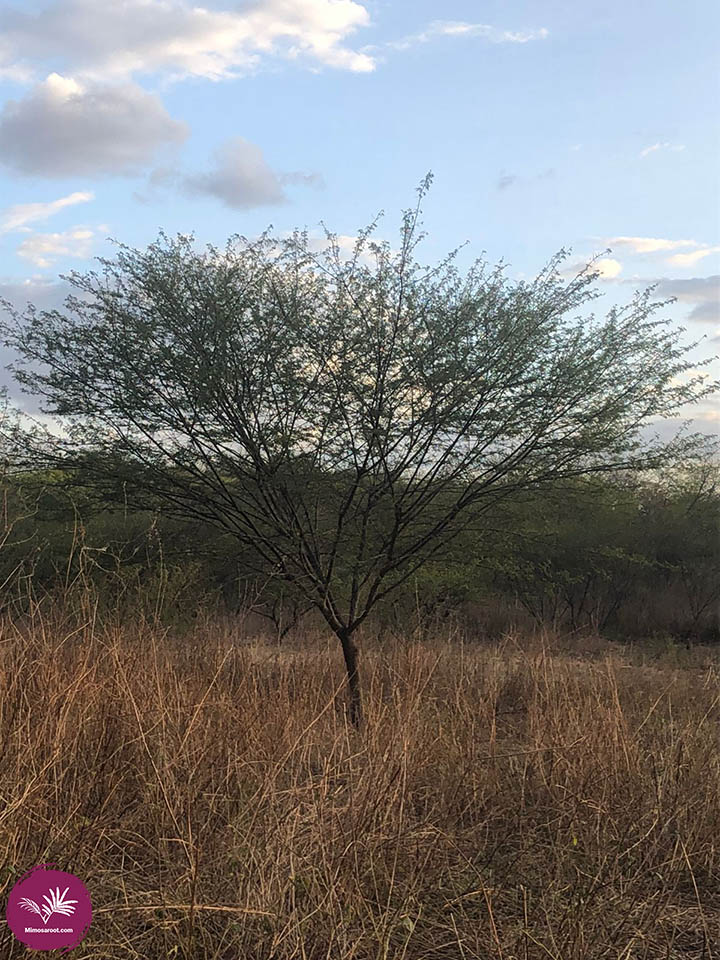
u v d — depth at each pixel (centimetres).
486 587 1374
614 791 447
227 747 442
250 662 618
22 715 416
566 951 317
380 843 370
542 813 439
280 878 333
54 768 375
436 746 505
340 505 746
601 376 729
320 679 639
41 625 519
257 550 752
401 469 725
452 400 706
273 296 723
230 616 835
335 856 354
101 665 486
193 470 738
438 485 748
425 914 349
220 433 719
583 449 732
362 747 453
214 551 795
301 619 986
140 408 718
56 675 445
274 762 427
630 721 586
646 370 746
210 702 480
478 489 753
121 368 716
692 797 449
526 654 762
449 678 672
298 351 717
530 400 716
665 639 1562
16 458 746
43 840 342
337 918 324
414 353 699
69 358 731
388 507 748
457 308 718
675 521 1700
